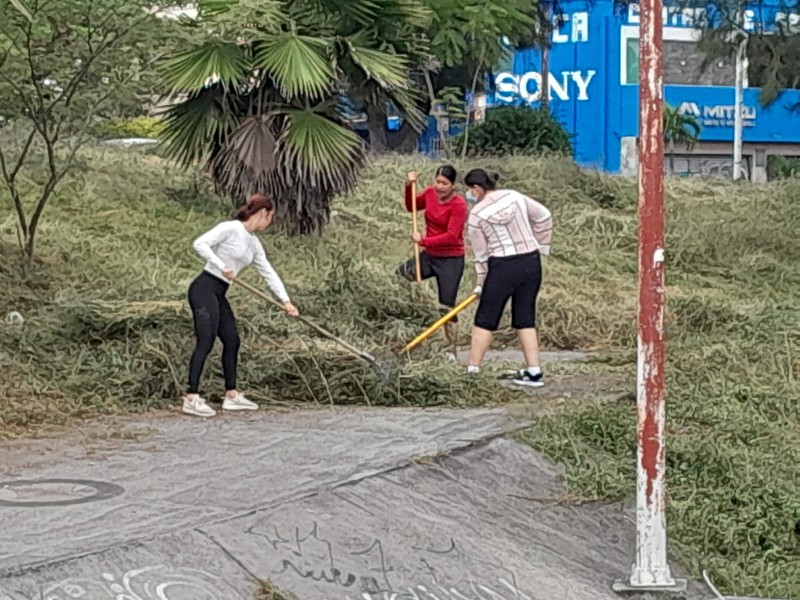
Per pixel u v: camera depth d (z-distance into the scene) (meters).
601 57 41.38
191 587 5.52
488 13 16.06
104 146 19.30
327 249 15.42
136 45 12.22
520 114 29.19
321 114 15.17
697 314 13.80
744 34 25.39
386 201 19.48
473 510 7.17
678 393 10.38
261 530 6.14
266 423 8.57
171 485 6.80
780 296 17.48
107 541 5.72
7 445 7.73
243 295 11.87
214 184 16.11
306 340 10.40
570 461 8.16
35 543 5.66
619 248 19.64
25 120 12.98
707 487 8.26
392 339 11.01
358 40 14.67
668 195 23.09
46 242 13.61
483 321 10.07
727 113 43.44
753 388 10.77
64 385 9.14
